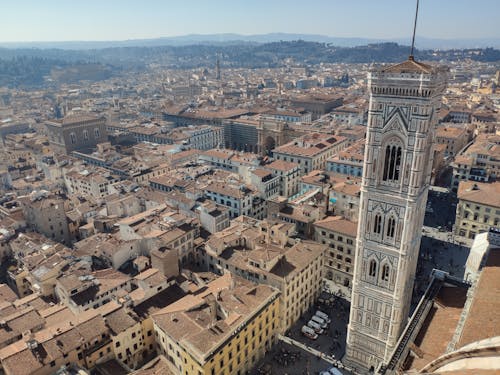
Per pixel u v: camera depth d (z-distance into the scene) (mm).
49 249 137375
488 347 31328
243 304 104250
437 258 157375
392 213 85812
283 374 104812
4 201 190000
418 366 62844
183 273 128375
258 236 135750
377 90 78938
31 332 96625
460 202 172250
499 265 73750
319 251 130375
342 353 111562
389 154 82812
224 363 94125
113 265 133250
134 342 104125
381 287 93625
